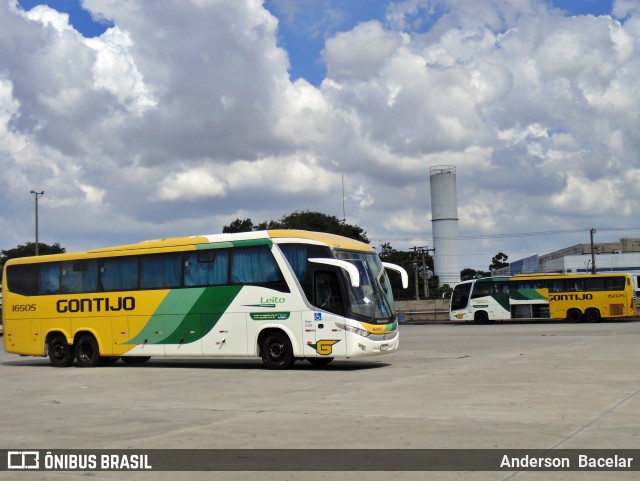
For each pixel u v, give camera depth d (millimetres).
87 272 22578
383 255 112000
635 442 8547
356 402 12414
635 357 20172
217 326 20234
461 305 52906
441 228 94125
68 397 14609
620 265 92500
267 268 19734
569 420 10062
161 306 21109
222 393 14453
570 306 49188
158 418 11320
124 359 24578
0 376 20188
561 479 7020
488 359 20938
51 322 23000
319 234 19625
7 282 24062
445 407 11484
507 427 9625
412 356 23109
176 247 21188
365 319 18734
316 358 20516
